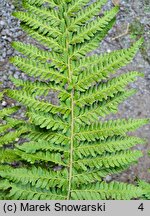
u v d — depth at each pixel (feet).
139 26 6.23
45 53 2.31
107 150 2.23
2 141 2.33
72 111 2.27
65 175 2.23
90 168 2.28
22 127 2.31
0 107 5.23
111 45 5.99
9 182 2.15
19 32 5.89
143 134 5.42
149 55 6.06
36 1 2.33
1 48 5.74
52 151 2.33
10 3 6.05
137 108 5.62
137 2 6.41
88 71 2.30
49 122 2.23
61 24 2.33
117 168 2.31
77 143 2.26
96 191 2.24
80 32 2.33
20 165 4.43
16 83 2.25
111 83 2.27
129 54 2.28
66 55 2.32
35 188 2.19
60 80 2.27
